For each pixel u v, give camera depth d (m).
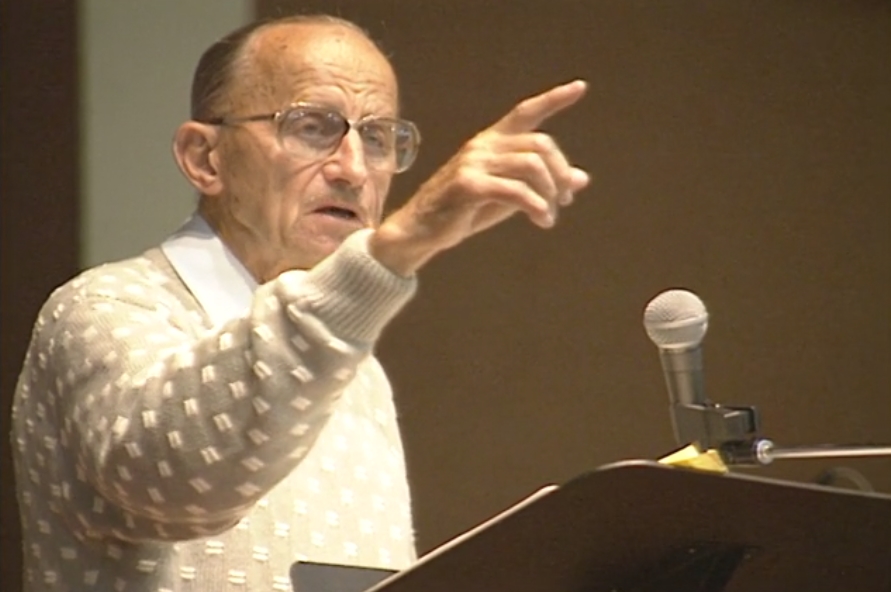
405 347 15.57
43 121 14.12
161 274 8.16
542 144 5.73
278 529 7.69
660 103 16.08
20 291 14.04
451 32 15.58
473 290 15.76
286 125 8.36
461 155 5.86
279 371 6.33
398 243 6.22
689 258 16.06
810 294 16.23
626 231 15.98
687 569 5.32
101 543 7.46
